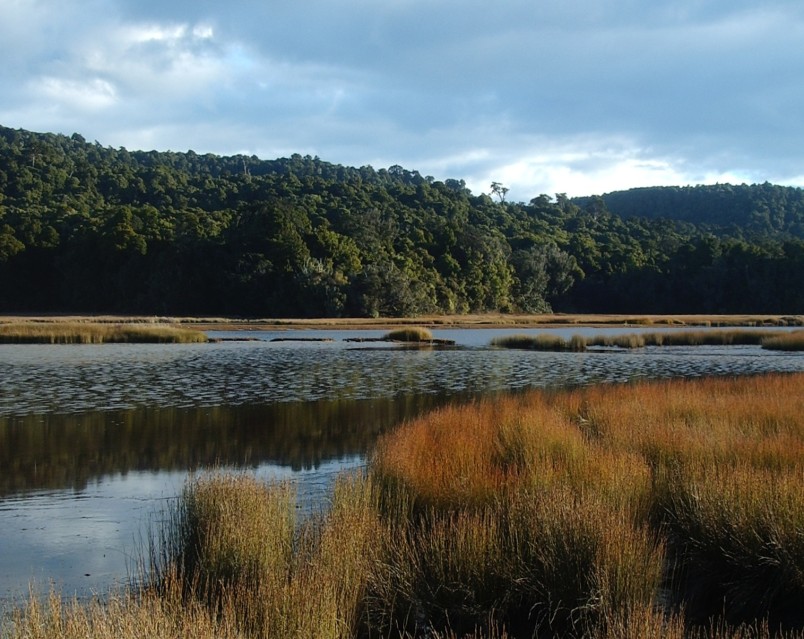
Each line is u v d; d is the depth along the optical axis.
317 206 124.81
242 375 28.58
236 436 16.19
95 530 9.55
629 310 115.62
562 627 6.70
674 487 9.16
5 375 27.50
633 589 6.55
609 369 32.25
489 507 7.99
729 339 50.12
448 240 111.75
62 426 17.25
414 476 9.43
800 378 20.50
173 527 8.89
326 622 5.79
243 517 7.57
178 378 27.23
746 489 8.10
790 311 105.88
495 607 6.81
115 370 29.73
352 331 63.09
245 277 86.19
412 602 6.79
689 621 6.89
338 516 7.86
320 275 85.88
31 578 7.87
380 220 115.31
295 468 13.10
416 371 30.86
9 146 141.00
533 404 16.14
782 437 11.12
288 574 6.67
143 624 5.23
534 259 116.88
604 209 186.25
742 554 7.43
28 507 10.63
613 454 10.50
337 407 20.52
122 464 13.46
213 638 5.23
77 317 74.75
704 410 14.23
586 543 6.91
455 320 80.44
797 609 7.10
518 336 47.53
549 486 8.77
